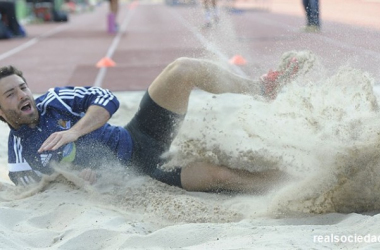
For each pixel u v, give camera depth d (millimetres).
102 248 4797
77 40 27625
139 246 4746
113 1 32062
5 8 29656
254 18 33531
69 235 5027
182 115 6430
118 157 6461
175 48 21297
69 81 15219
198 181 6219
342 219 5211
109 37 28609
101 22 43750
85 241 4875
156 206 5836
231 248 4395
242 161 6141
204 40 9414
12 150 6387
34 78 15922
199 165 6246
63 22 43688
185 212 5652
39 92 13695
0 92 6090
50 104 6348
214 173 6168
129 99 11766
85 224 5238
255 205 5742
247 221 5246
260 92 6406
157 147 6500
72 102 6414
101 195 6117
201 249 4457
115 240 4875
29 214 5652
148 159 6477
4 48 24875
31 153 6305
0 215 5520
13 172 6410
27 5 44625
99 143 6434
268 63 12234
